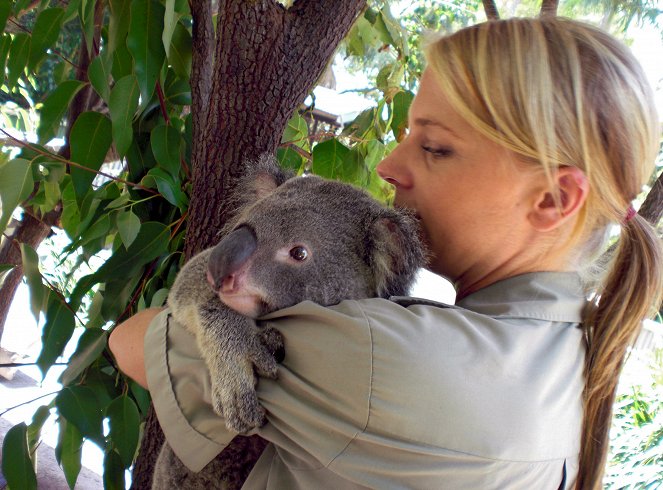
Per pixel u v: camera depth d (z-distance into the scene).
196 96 2.32
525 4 2.68
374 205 1.53
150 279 2.60
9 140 2.89
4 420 4.23
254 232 1.40
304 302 1.29
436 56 1.41
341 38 2.18
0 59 2.69
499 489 1.17
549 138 1.28
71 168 2.36
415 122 1.48
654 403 3.69
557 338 1.34
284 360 1.29
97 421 2.33
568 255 1.46
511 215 1.40
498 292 1.44
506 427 1.16
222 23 2.10
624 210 1.39
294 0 2.15
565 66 1.29
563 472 1.32
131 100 2.21
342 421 1.19
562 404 1.28
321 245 1.42
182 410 1.39
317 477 1.23
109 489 2.52
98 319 2.70
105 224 2.42
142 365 1.57
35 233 3.52
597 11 3.08
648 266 1.44
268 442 1.47
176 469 1.54
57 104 2.43
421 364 1.15
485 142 1.37
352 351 1.19
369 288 1.46
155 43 2.20
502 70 1.30
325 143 2.66
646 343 3.52
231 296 1.32
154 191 2.47
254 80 2.07
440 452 1.13
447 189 1.44
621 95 1.32
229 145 2.09
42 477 3.76
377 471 1.16
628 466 3.51
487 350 1.20
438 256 1.52
